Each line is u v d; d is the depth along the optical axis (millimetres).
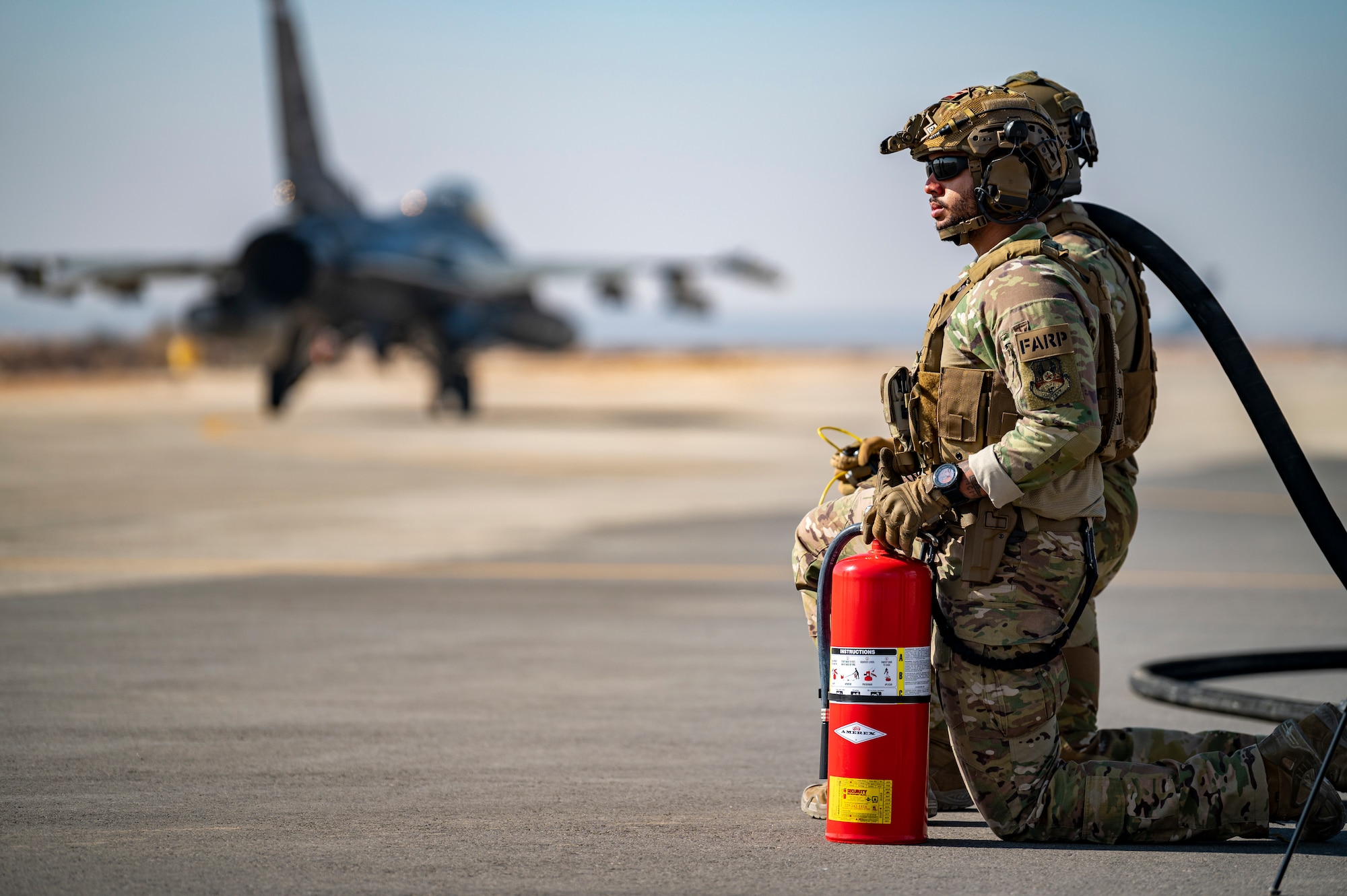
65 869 8422
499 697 14492
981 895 7934
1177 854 8852
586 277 74750
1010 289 8594
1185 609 21359
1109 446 8828
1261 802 8883
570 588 23078
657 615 20344
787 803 10250
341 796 10367
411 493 39156
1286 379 181625
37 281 71750
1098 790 8922
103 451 54469
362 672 15875
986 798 9008
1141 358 9422
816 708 14008
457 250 74875
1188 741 9945
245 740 12336
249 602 21266
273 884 8117
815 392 147250
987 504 8688
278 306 65812
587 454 55062
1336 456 55781
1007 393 8727
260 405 104125
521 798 10328
